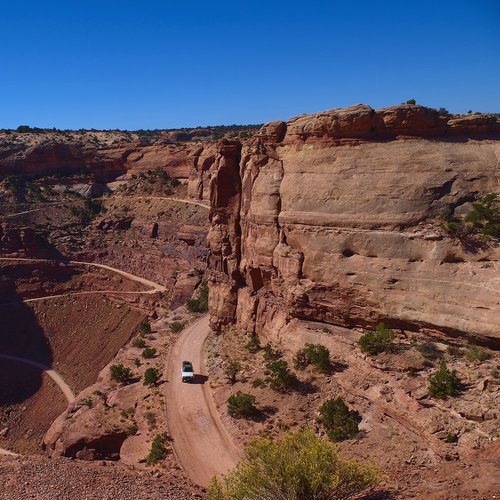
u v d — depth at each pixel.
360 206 32.22
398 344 29.23
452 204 30.02
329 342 32.59
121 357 51.44
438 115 33.53
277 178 38.16
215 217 47.38
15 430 59.38
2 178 135.75
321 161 35.31
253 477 17.45
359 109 34.09
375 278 30.64
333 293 32.91
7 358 76.69
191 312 65.31
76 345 80.19
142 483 25.73
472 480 17.97
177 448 30.92
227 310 46.16
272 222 37.94
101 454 35.69
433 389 24.47
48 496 23.33
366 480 17.23
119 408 38.72
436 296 28.09
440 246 28.75
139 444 33.16
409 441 23.91
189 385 39.16
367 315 31.17
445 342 27.81
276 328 38.09
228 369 37.91
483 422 22.12
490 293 26.14
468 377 24.66
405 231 30.30
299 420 29.20
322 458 17.20
